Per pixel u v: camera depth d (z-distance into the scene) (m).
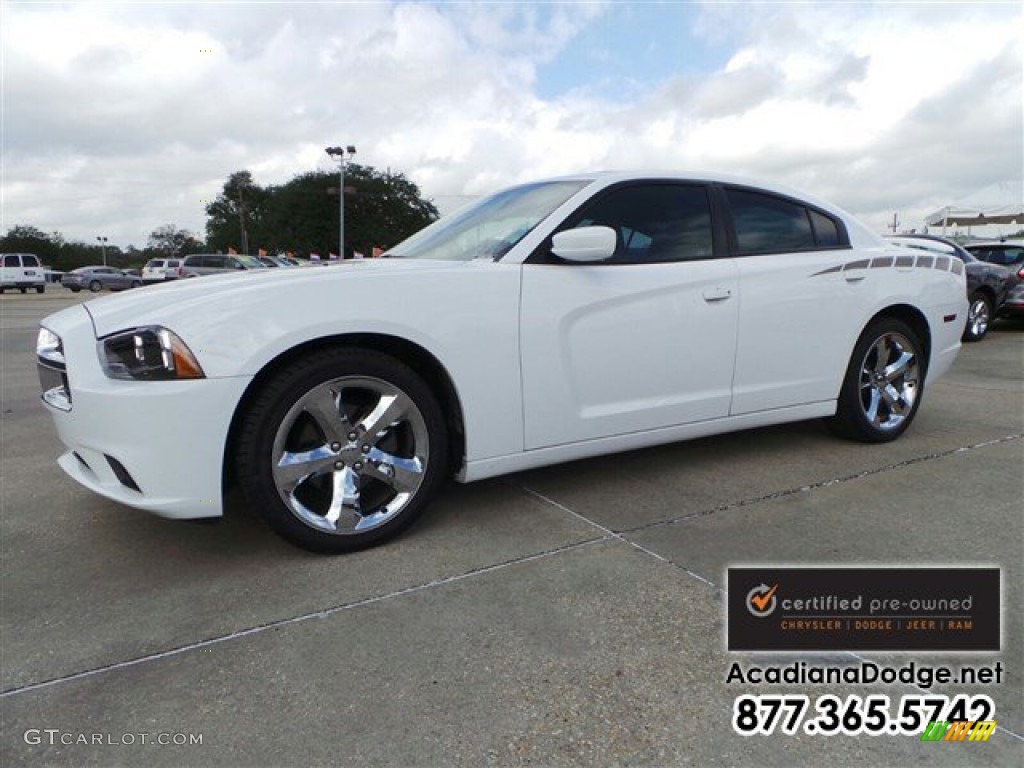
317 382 2.54
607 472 3.66
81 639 2.17
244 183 86.31
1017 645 2.10
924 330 4.21
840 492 3.33
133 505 2.42
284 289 2.50
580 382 3.06
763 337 3.55
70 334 2.50
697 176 3.50
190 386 2.35
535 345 2.92
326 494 2.75
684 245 3.37
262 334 2.43
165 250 106.31
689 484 3.46
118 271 39.59
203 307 2.41
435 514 3.11
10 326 14.40
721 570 2.56
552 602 2.35
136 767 1.65
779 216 3.72
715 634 2.16
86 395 2.40
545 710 1.83
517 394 2.91
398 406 2.71
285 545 2.80
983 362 7.66
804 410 3.79
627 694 1.89
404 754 1.68
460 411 2.82
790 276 3.60
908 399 4.20
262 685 1.94
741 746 1.71
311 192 68.06
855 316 3.86
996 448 4.04
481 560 2.65
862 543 2.77
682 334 3.28
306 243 68.56
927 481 3.48
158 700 1.88
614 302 3.09
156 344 2.35
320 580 2.52
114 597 2.42
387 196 69.81
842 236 3.92
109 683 1.96
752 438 4.27
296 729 1.77
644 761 1.66
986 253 10.91
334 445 2.62
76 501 3.36
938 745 1.72
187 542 2.85
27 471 3.87
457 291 2.76
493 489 3.41
